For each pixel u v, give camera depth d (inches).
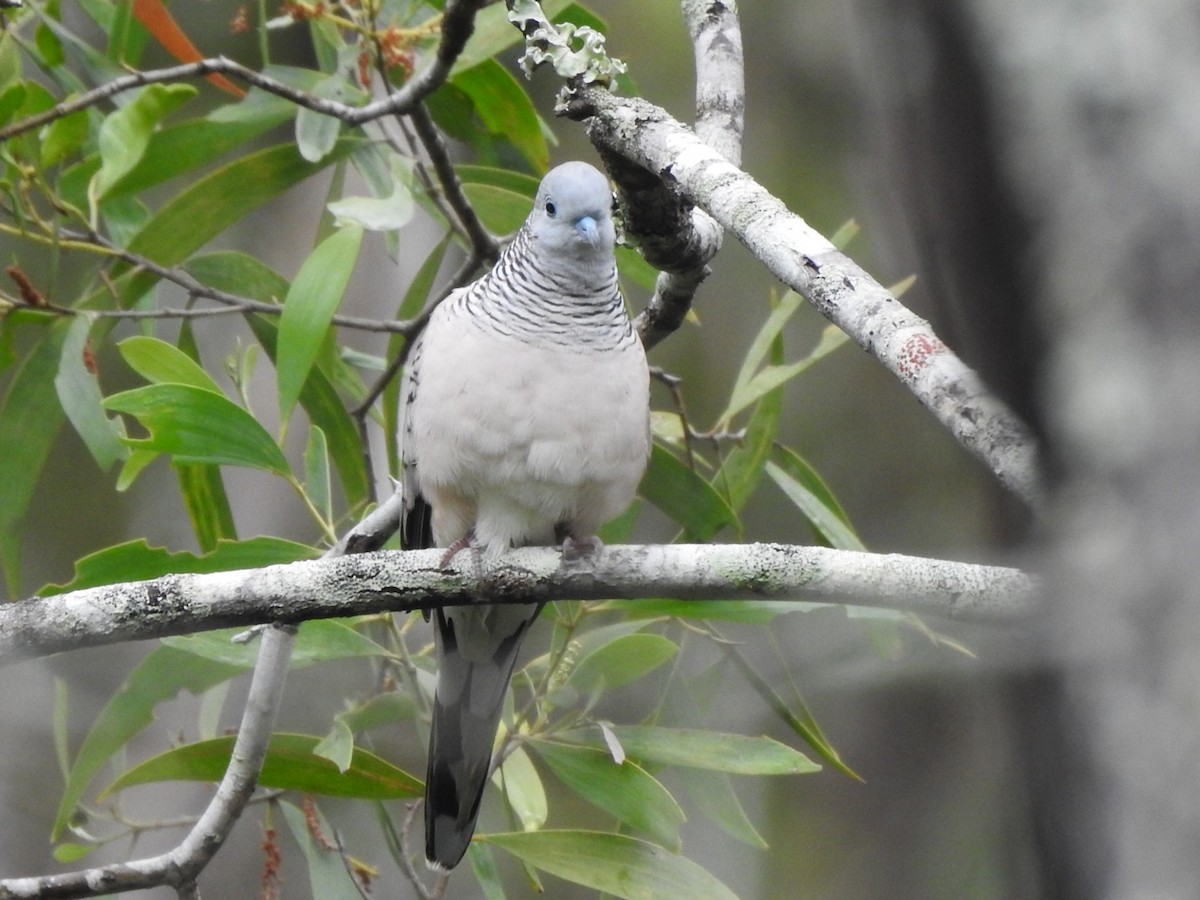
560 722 362.3
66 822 356.5
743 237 276.5
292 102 389.7
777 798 590.6
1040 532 111.4
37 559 618.5
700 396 628.1
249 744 323.0
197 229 415.2
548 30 325.7
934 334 238.8
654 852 342.0
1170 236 100.3
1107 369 102.9
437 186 437.4
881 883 557.0
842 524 403.9
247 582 284.8
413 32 390.9
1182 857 99.9
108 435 389.4
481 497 348.8
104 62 425.1
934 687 475.8
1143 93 100.4
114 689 571.8
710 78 368.2
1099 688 103.5
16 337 559.8
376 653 360.2
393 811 566.3
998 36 103.6
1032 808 110.1
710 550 286.2
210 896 564.4
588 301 337.1
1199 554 100.3
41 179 395.5
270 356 430.0
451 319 346.9
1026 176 104.0
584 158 612.7
